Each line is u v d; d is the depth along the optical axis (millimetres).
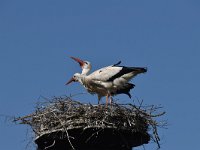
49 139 14312
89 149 13758
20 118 14672
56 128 13867
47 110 14477
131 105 14133
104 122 13609
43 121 14258
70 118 13875
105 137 13703
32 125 14695
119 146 14000
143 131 14203
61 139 13891
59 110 14328
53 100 14555
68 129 13602
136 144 14578
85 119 13672
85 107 13977
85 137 13742
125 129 13688
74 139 13789
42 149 14695
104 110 13734
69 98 14500
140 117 14188
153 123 14477
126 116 13820
